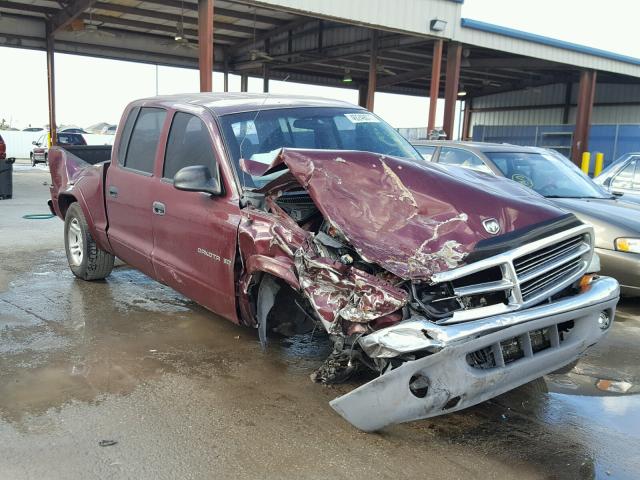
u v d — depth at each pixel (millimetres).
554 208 3480
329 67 27406
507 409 3830
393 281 2986
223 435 3375
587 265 3508
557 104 34469
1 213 11648
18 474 2941
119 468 3021
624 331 5555
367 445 3307
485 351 3041
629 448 3361
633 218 6156
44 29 22078
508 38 19406
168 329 5113
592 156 27969
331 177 3348
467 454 3254
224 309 4211
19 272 6961
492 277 3078
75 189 6363
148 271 5227
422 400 2861
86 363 4344
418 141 8406
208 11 13523
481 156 7293
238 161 4184
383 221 3178
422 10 16812
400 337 2828
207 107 4629
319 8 14742
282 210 3717
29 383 3984
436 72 17828
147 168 5148
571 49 21359
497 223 3178
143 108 5473
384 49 21000
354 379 3617
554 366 3404
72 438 3299
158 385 4008
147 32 23516
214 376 4176
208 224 4184
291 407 3734
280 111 4699
